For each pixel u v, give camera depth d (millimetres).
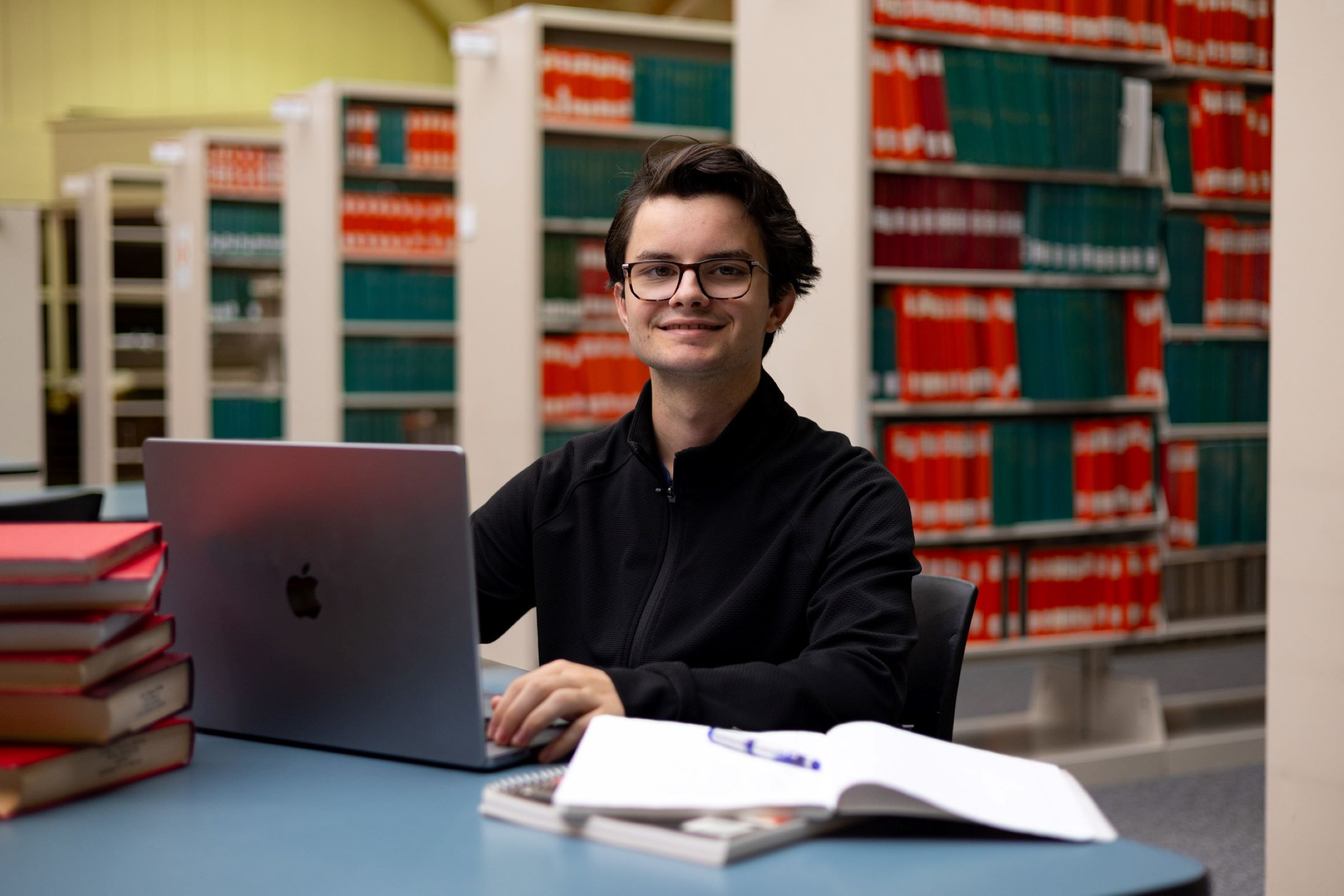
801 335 3771
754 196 1462
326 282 6098
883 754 977
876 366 3619
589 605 1540
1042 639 3877
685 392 1480
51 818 1007
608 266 1560
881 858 892
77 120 9930
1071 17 3771
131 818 1006
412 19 11766
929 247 3670
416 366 6301
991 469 3779
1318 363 2219
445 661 1119
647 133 4637
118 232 8594
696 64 4699
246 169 7148
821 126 3643
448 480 1081
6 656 1042
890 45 3549
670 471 1561
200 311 7152
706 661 1464
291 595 1196
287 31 11438
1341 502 2184
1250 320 4164
